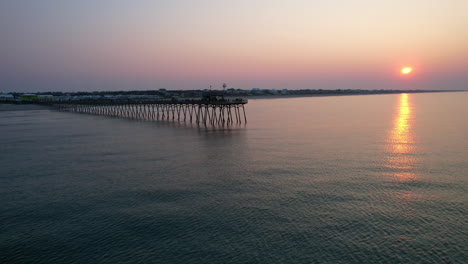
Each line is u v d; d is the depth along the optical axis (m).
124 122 84.50
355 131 60.66
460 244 18.05
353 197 24.97
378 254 17.31
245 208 23.28
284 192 26.28
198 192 26.72
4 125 80.44
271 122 79.44
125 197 25.95
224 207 23.53
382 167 33.25
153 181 29.83
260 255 17.41
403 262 16.59
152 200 25.19
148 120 89.50
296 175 30.84
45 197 26.47
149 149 44.62
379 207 23.05
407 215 21.69
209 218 21.83
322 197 25.08
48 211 23.66
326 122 78.44
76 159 39.38
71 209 23.89
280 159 37.28
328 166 33.88
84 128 71.19
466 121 75.00
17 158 40.72
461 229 19.70
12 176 32.62
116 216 22.47
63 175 32.44
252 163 35.62
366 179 29.28
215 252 17.77
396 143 46.59
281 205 23.69
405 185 27.50
